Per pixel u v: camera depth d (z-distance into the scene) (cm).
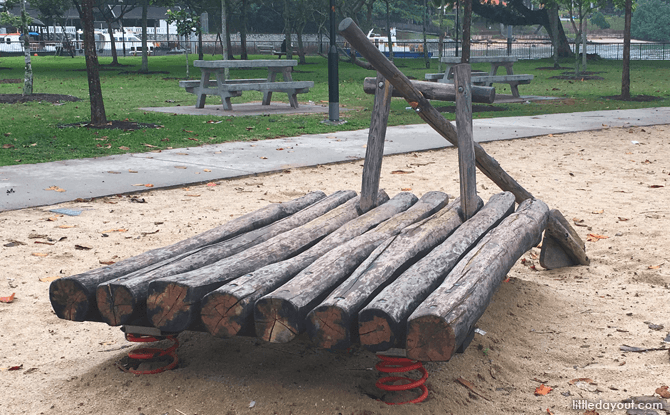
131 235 592
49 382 327
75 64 4184
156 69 3681
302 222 442
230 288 303
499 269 342
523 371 349
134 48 6159
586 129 1334
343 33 409
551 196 758
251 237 397
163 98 2050
